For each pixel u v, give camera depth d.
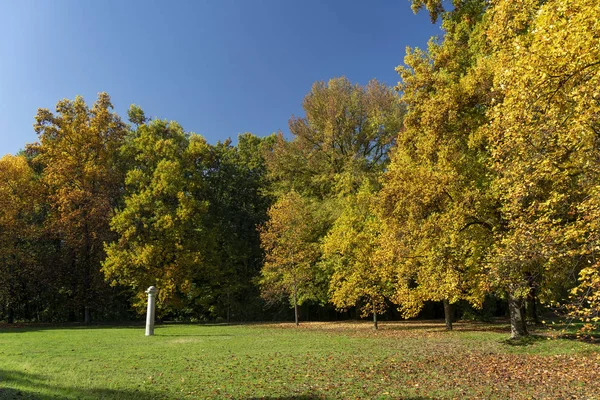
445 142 14.98
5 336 19.52
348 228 23.94
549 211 8.74
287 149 35.59
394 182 15.88
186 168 35.66
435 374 10.18
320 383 9.23
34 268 30.88
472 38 15.86
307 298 33.09
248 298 37.75
